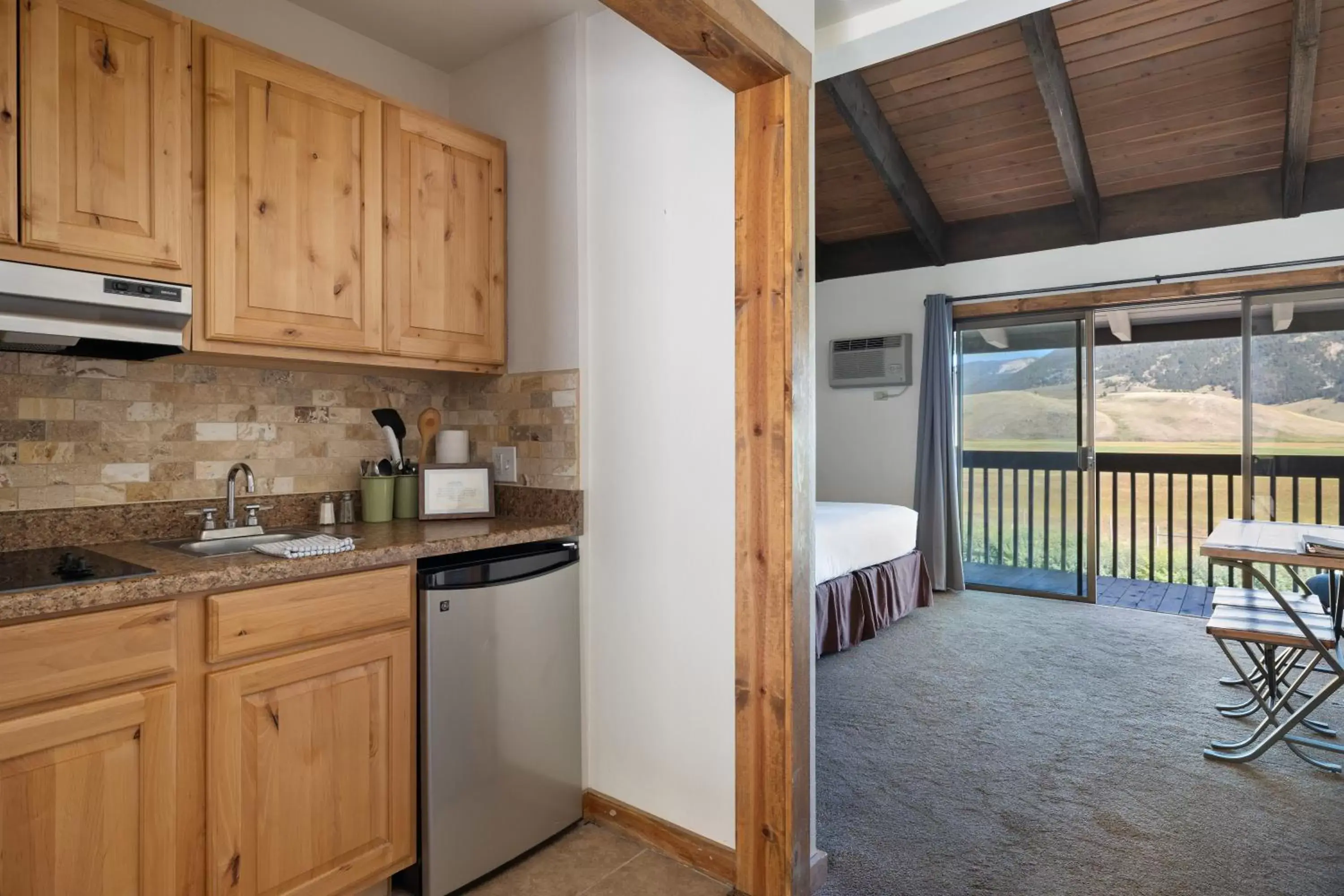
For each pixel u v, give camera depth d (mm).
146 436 2008
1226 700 3230
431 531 2135
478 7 2309
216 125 1775
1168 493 6297
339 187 2035
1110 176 4656
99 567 1543
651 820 2162
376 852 1795
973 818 2256
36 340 1643
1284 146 4090
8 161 1456
